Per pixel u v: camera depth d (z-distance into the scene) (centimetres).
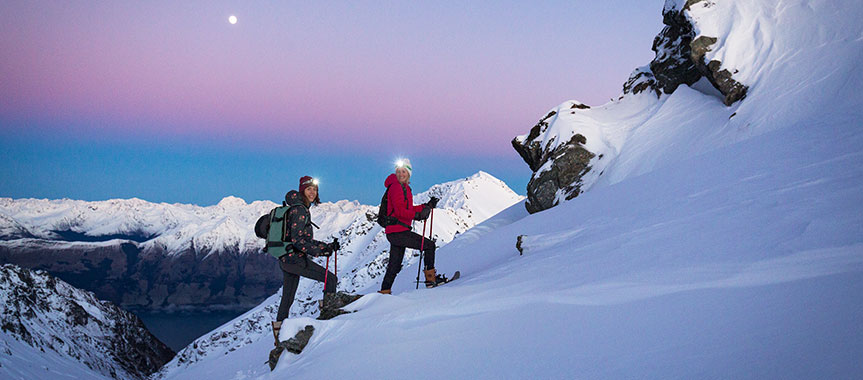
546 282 448
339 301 607
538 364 262
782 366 173
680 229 475
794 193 442
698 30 1738
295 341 544
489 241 1337
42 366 3675
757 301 241
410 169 702
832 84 1224
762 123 1317
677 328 245
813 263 266
